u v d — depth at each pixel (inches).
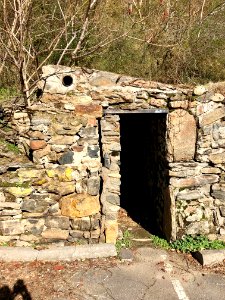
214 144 208.8
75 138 199.3
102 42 259.0
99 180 204.4
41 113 195.9
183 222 212.8
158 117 232.2
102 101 198.7
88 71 196.2
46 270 181.9
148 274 183.9
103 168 205.9
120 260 195.8
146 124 277.1
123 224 252.7
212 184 212.4
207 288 171.9
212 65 285.9
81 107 197.5
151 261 197.6
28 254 190.1
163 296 164.4
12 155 210.7
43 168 199.6
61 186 201.3
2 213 198.4
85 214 205.0
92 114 198.4
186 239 213.5
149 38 265.7
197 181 211.2
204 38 298.7
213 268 190.9
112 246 201.3
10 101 241.8
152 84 201.9
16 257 188.4
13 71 278.2
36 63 261.6
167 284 174.9
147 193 283.9
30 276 175.8
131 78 199.6
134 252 206.5
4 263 185.5
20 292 162.4
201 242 210.7
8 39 231.8
